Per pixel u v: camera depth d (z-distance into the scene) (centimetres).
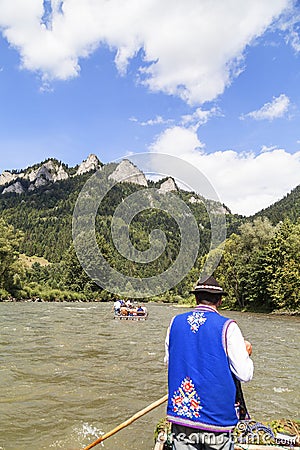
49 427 542
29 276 6172
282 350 1276
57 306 3656
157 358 1031
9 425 546
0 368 864
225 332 268
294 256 3775
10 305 3681
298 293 3628
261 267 4019
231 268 4394
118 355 1064
